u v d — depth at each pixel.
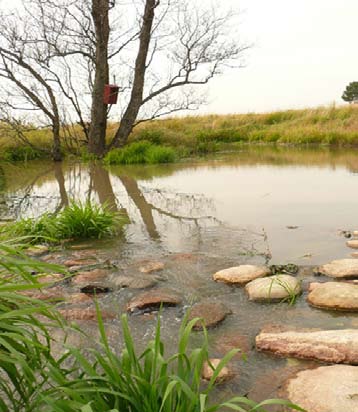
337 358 2.15
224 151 17.88
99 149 16.05
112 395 1.66
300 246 4.10
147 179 9.81
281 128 24.36
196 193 7.59
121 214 6.12
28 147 17.14
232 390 1.99
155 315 2.82
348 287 2.89
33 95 15.31
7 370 1.74
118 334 2.57
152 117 16.73
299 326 2.54
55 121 16.08
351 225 4.79
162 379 1.60
